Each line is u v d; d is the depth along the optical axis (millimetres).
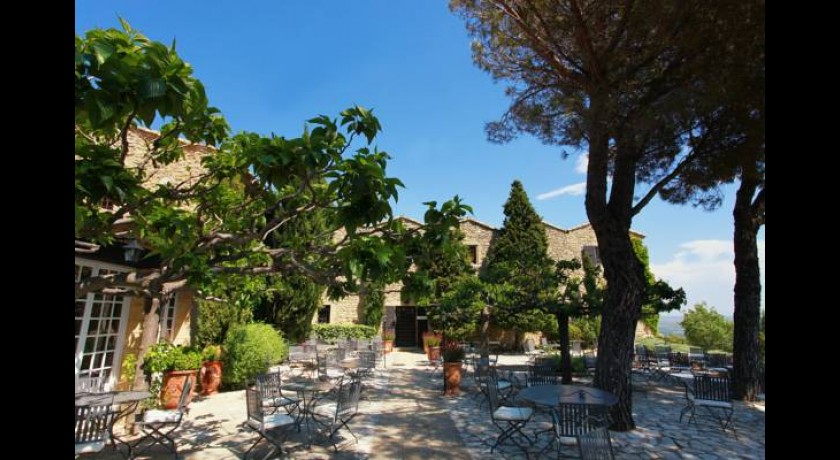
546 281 10047
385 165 3070
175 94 2000
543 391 5340
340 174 2836
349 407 5957
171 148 3936
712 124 6480
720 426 6621
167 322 9273
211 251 3736
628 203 6695
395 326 21516
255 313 14898
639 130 5391
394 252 2918
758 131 5688
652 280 21031
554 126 7457
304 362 11625
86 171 2102
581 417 4461
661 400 8812
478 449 5527
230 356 9328
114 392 5195
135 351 7250
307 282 15578
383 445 5684
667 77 5832
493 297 10297
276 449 5297
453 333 18906
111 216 2811
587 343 19609
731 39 5016
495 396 5965
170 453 5215
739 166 6988
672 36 5395
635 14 5453
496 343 19125
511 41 7012
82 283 2910
